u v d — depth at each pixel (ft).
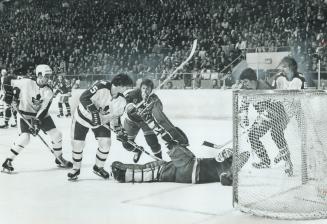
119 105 15.60
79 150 15.47
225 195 13.01
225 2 64.39
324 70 45.21
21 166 18.76
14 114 36.50
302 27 55.36
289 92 12.29
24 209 12.00
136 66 56.65
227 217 10.95
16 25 80.48
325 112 13.32
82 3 77.36
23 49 74.33
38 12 80.33
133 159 19.44
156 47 62.28
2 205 12.40
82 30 74.95
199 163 14.67
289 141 14.83
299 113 13.48
